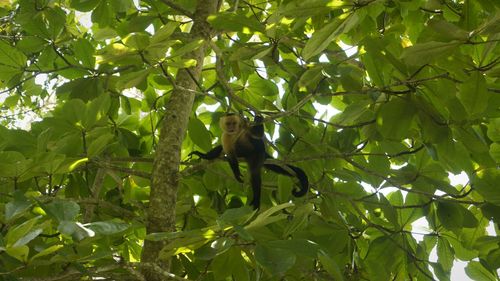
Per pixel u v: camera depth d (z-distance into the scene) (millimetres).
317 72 5672
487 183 5652
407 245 6477
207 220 6773
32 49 6934
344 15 4508
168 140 6191
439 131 5277
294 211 5438
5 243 3480
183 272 6379
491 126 6027
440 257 6617
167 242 5441
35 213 5184
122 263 4191
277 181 7445
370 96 5688
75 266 3955
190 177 7363
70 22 9062
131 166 7512
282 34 5527
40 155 4555
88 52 6957
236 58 5559
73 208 3799
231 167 7195
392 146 6461
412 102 5184
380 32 7672
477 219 6594
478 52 4855
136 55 4922
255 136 6664
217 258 5109
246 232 3748
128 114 7859
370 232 7090
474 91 4410
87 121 5609
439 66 4465
